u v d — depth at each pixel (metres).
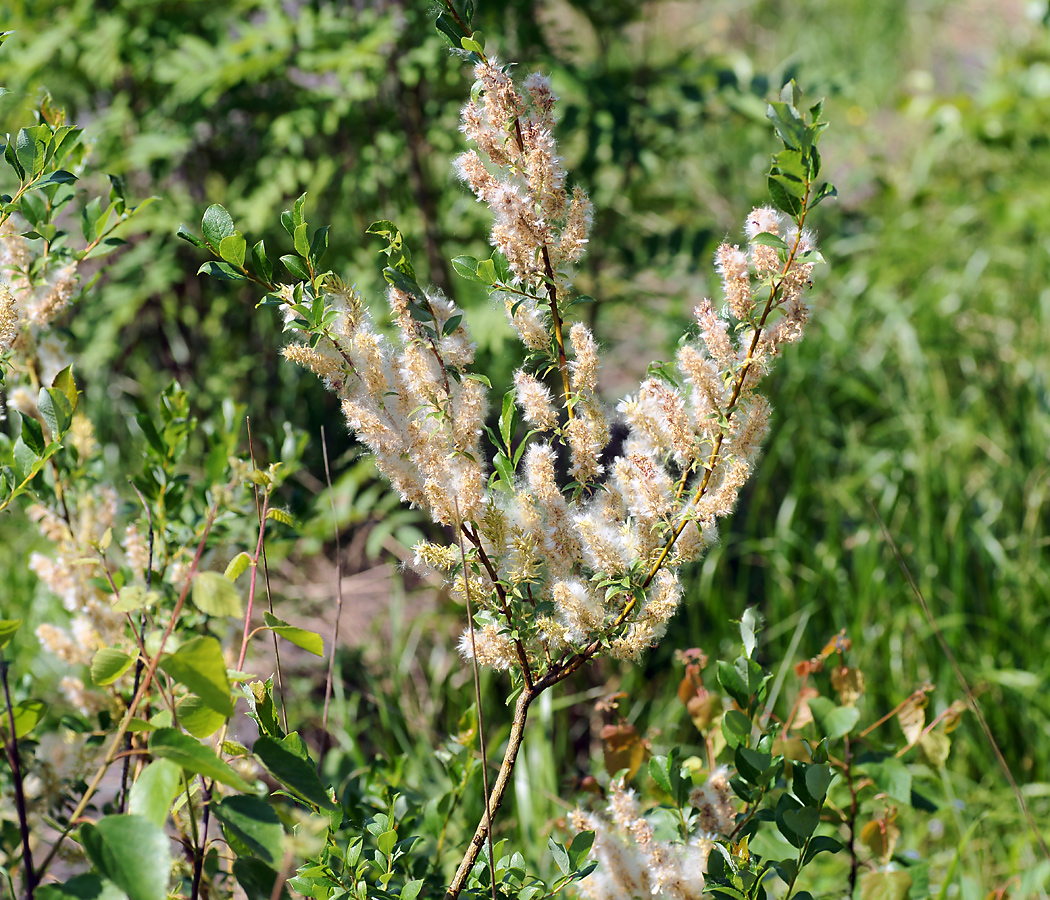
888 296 3.81
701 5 6.66
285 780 1.34
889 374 3.59
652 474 1.40
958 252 4.13
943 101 4.32
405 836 1.58
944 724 1.62
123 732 1.31
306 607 2.68
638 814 1.50
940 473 2.94
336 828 1.46
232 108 2.73
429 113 2.70
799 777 1.48
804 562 2.83
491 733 2.32
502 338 2.41
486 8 2.57
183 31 2.73
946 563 2.69
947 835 2.08
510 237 1.40
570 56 2.98
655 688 2.61
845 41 6.48
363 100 2.68
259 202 2.56
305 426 3.18
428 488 1.38
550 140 1.39
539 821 1.94
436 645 2.62
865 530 2.74
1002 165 4.45
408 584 2.79
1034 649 2.49
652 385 1.41
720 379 1.40
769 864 1.48
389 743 2.19
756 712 1.52
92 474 1.60
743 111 2.85
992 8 6.63
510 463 1.40
